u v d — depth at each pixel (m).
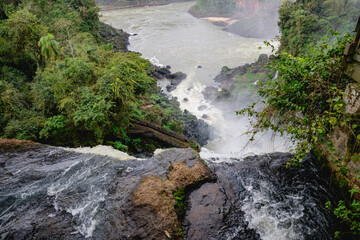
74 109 9.85
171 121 17.95
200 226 5.24
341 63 4.67
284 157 7.10
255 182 6.48
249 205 5.79
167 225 4.99
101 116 9.23
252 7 64.81
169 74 33.59
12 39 14.20
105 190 6.37
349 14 31.64
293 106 5.34
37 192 6.66
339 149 5.33
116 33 48.81
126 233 5.00
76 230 5.32
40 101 11.13
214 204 5.77
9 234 5.36
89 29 30.67
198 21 68.56
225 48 44.88
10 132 10.04
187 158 7.16
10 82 13.14
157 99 24.72
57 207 6.05
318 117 4.85
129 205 5.58
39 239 5.19
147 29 58.22
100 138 10.30
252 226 5.29
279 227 5.24
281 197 5.95
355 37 4.11
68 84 10.18
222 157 8.27
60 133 10.55
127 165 7.49
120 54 12.84
